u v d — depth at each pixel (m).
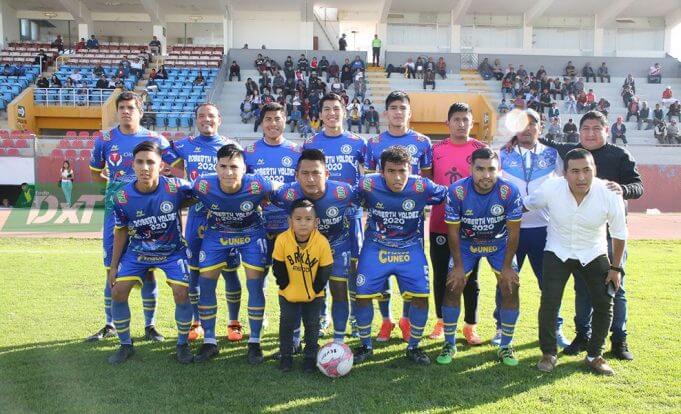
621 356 4.39
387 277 4.49
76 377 3.98
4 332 4.99
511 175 4.90
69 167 15.80
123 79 23.83
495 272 4.59
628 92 24.47
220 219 4.48
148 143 4.29
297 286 4.20
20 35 30.17
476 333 5.04
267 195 4.50
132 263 4.43
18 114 20.78
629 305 5.88
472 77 26.47
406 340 4.95
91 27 30.02
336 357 4.00
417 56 27.66
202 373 4.12
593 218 4.12
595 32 29.20
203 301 4.49
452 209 4.35
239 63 26.62
